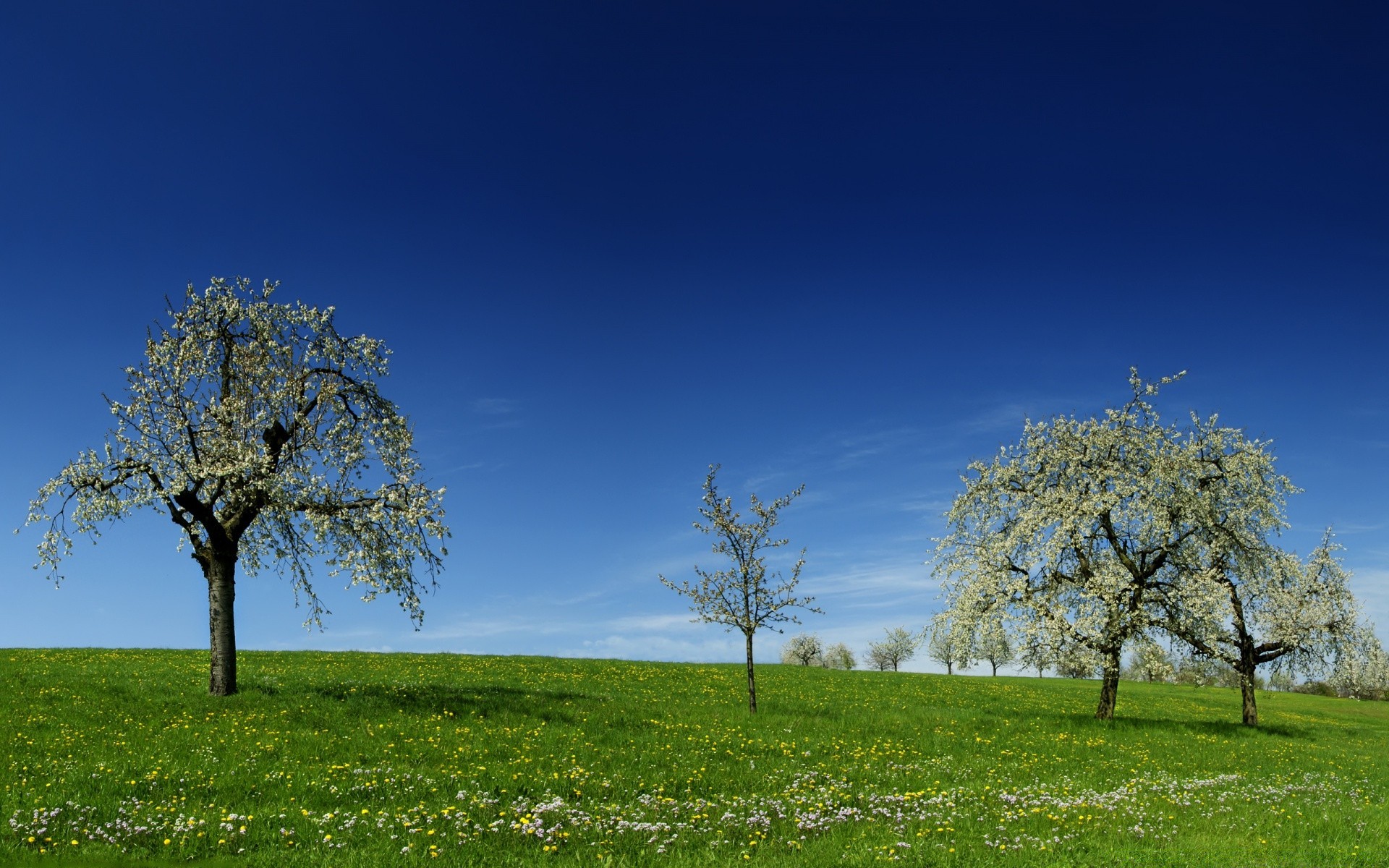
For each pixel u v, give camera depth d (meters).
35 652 38.59
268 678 31.52
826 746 23.78
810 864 11.03
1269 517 37.84
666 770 18.80
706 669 51.38
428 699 27.25
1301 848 12.56
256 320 27.84
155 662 36.78
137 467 25.06
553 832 12.22
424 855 10.86
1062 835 13.39
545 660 48.91
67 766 15.80
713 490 32.09
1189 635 37.00
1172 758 26.02
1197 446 38.00
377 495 28.09
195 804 13.52
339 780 15.60
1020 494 37.94
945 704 41.06
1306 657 40.41
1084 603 34.91
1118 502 36.22
